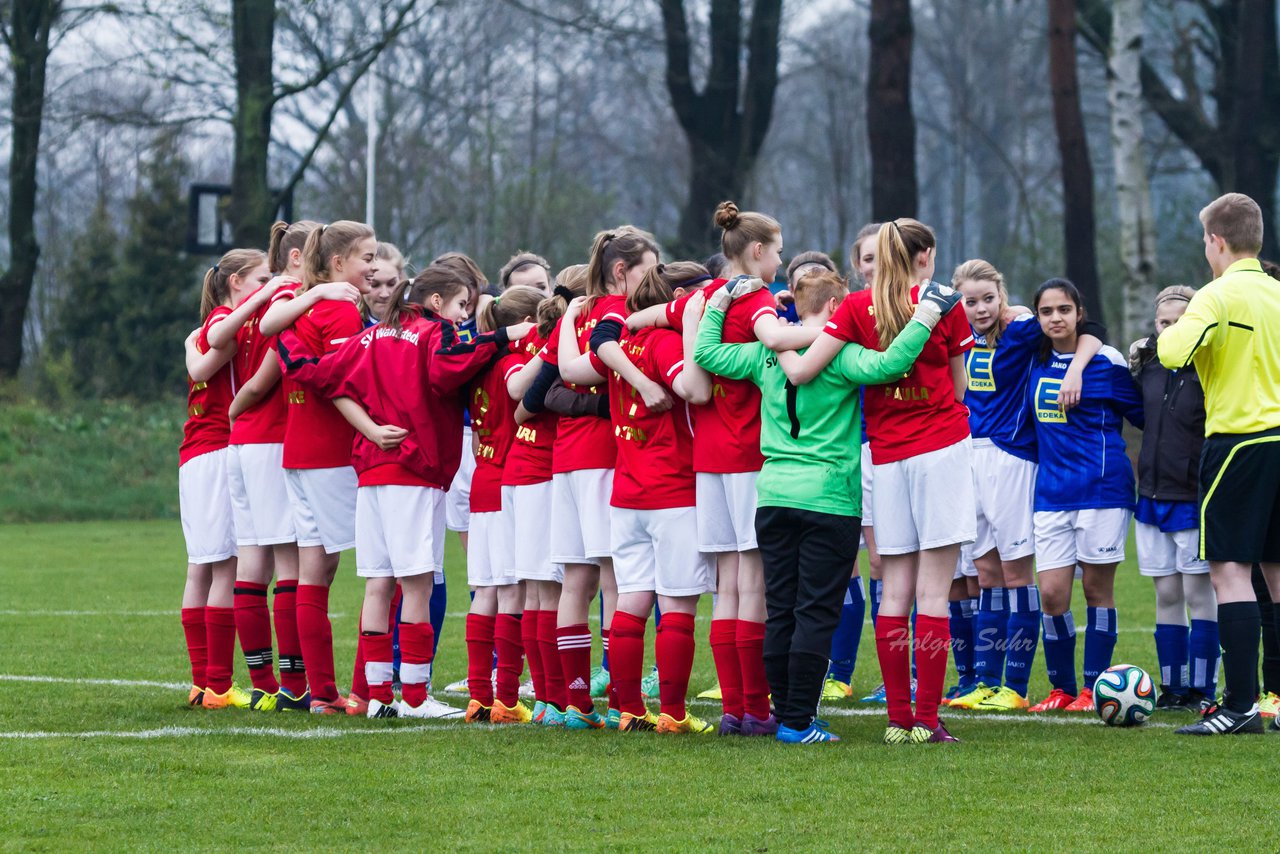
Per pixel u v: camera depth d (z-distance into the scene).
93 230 80.00
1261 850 8.95
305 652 14.70
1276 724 13.52
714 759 11.85
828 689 16.67
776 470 12.59
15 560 35.72
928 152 122.81
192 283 79.06
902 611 12.82
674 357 12.83
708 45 78.31
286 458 14.53
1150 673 17.72
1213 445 13.32
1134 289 46.41
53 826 9.55
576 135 106.00
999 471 15.94
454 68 92.94
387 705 14.35
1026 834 9.35
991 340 16.20
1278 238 63.44
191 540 15.17
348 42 60.31
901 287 12.22
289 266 15.35
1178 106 66.00
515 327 14.33
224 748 12.34
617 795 10.48
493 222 85.69
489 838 9.27
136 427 63.88
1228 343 13.16
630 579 13.41
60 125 71.44
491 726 13.83
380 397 14.14
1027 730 13.66
